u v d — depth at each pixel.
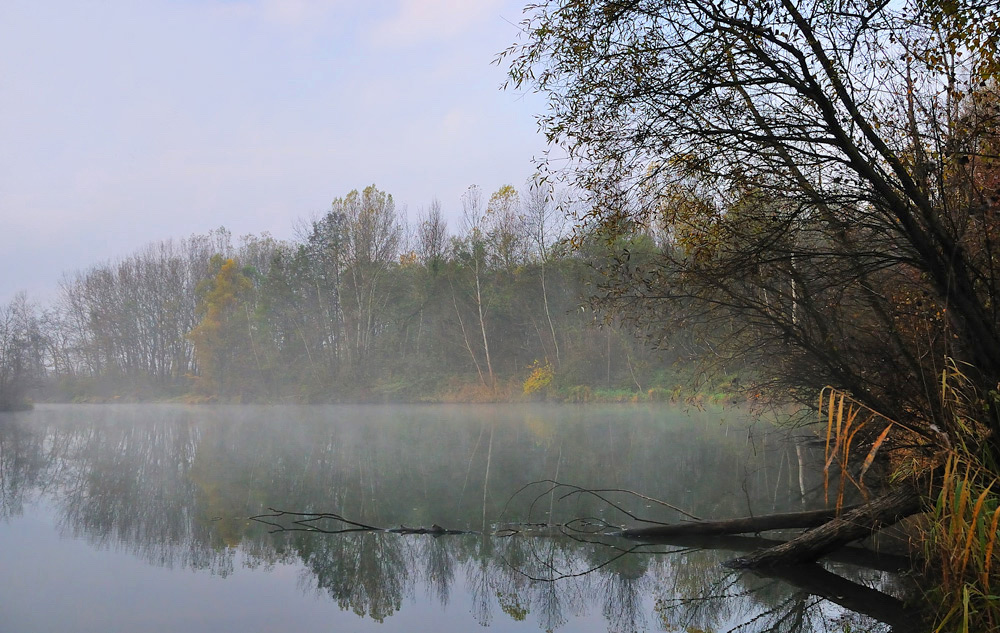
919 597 5.21
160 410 41.81
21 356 44.41
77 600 5.65
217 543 7.66
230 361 48.53
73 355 62.12
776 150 6.07
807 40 5.42
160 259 61.53
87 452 17.27
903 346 5.99
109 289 61.25
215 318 48.91
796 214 6.06
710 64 5.77
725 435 18.61
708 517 8.39
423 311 43.94
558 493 10.34
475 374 42.16
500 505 9.64
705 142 6.06
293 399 44.53
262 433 22.28
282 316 46.78
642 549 7.27
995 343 4.86
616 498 9.78
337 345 45.34
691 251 6.87
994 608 3.58
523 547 7.42
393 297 44.88
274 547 7.50
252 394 46.69
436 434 20.75
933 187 5.48
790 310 7.26
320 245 45.78
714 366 9.04
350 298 44.75
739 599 5.52
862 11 5.39
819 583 5.84
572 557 7.00
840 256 5.96
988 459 4.30
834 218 6.01
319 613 5.37
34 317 48.72
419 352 44.16
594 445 16.66
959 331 5.05
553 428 21.98
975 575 4.03
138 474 13.11
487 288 41.75
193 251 63.84
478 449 16.38
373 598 5.76
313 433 21.98
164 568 6.65
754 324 7.38
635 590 5.88
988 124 5.05
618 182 6.50
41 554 7.17
